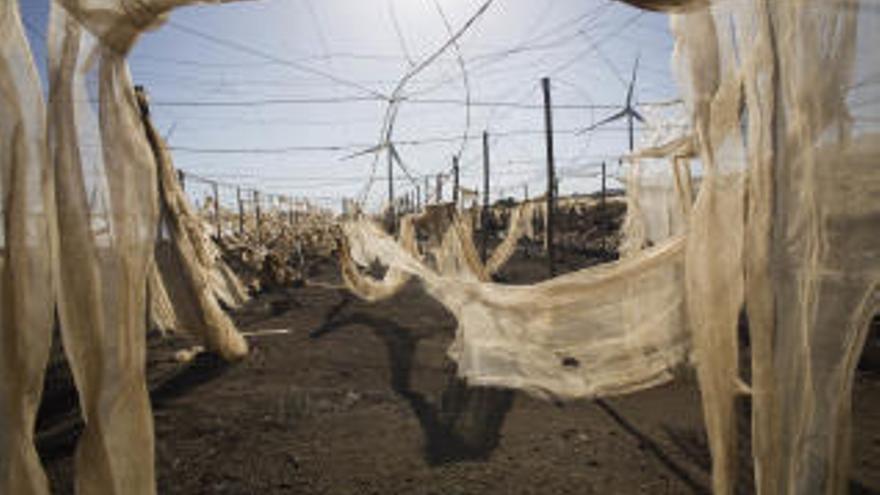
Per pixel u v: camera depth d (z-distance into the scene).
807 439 2.15
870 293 2.09
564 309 5.65
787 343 2.14
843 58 2.00
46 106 2.07
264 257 17.59
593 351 5.90
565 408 5.71
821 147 2.07
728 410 2.48
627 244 9.49
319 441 4.92
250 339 9.64
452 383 6.79
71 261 2.08
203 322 7.91
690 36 2.35
